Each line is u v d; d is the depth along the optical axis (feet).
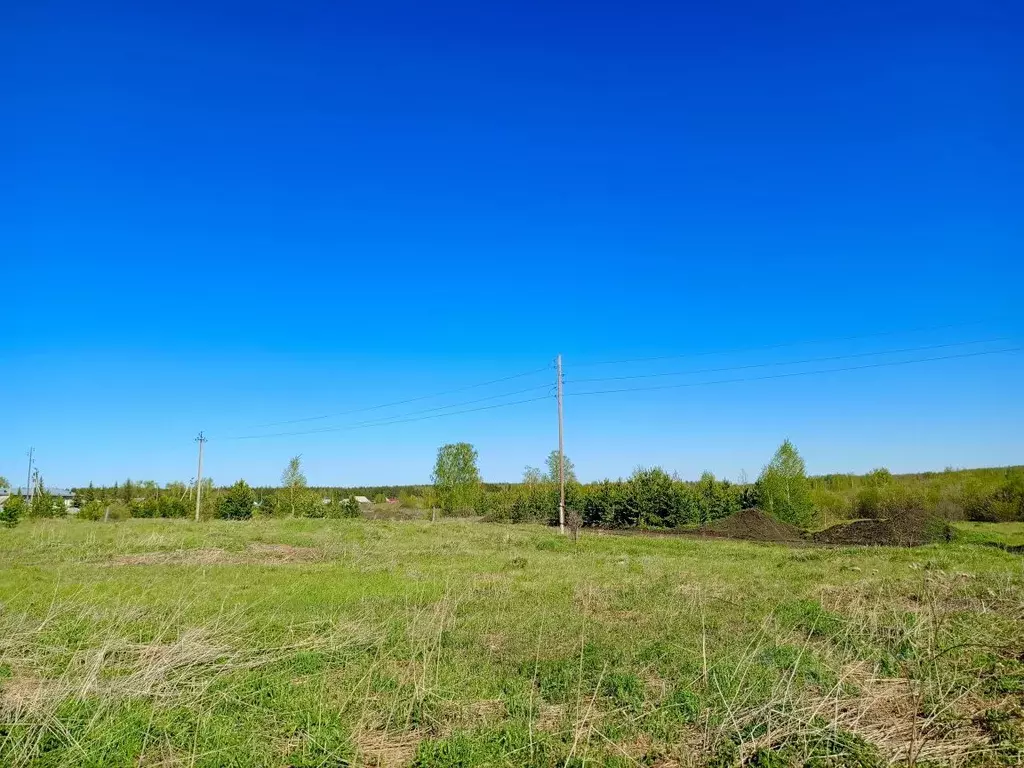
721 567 53.67
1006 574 43.91
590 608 34.45
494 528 96.37
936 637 24.03
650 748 16.66
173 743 16.44
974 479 120.98
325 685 20.74
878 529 89.61
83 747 15.85
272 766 15.51
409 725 18.10
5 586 37.93
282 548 65.36
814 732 16.56
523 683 21.42
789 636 27.40
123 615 28.25
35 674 21.61
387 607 33.40
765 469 115.96
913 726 16.33
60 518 114.42
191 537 67.41
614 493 122.01
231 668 21.90
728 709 17.88
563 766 15.61
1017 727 16.98
